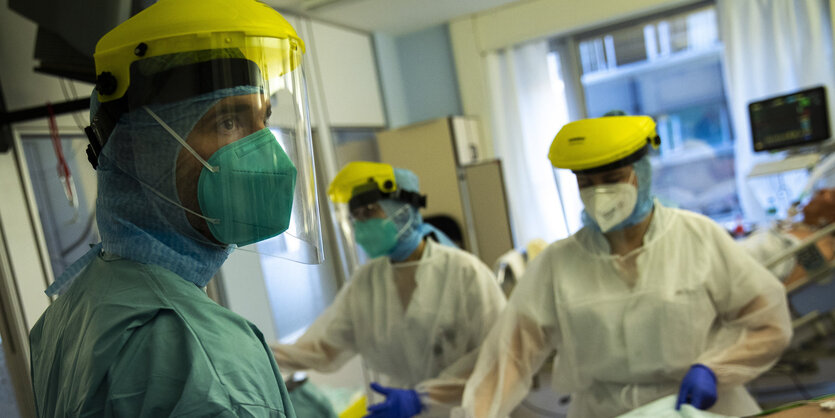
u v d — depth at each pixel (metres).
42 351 0.75
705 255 1.51
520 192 4.68
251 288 2.94
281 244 0.83
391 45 4.96
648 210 1.52
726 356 1.45
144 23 0.67
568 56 4.83
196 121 0.68
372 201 1.83
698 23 4.61
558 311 1.59
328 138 3.99
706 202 4.91
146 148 0.68
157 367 0.60
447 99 4.97
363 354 2.08
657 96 4.91
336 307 2.15
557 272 1.62
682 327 1.46
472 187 3.36
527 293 1.65
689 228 1.55
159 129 0.68
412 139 3.65
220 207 0.69
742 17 4.18
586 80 5.01
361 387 2.50
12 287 1.88
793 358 2.88
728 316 1.54
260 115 0.72
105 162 0.70
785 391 2.92
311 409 1.55
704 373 1.37
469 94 4.79
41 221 2.05
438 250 1.99
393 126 4.87
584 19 4.42
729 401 1.51
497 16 4.63
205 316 0.64
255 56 0.71
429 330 1.92
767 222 3.89
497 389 1.54
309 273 3.35
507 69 4.71
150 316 0.62
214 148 0.69
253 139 0.71
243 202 0.70
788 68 4.09
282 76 0.77
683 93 4.83
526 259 3.15
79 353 0.62
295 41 0.77
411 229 1.94
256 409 0.62
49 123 2.07
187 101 0.67
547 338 1.65
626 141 1.40
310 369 2.07
